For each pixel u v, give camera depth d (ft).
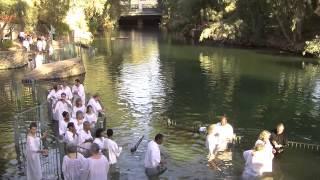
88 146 50.26
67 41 163.02
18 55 127.54
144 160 53.93
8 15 147.84
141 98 90.89
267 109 82.12
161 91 98.17
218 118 76.02
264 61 146.72
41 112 70.85
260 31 195.31
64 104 68.95
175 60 150.30
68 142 50.62
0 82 105.60
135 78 114.01
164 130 68.33
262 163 50.65
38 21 174.09
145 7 369.71
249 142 62.28
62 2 178.91
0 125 69.46
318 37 155.43
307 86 102.83
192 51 178.40
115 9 289.33
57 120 69.10
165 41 222.48
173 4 287.89
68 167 41.63
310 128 70.03
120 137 64.64
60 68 112.27
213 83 107.86
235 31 199.41
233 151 58.59
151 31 299.79
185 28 260.83
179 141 63.10
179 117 76.43
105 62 144.25
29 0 158.40
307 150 59.26
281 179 50.03
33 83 92.63
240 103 86.89
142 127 69.97
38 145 46.68
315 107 83.20
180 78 114.42
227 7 214.48
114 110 80.74
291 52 171.12
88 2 215.92
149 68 131.64
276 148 57.26
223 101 88.79
